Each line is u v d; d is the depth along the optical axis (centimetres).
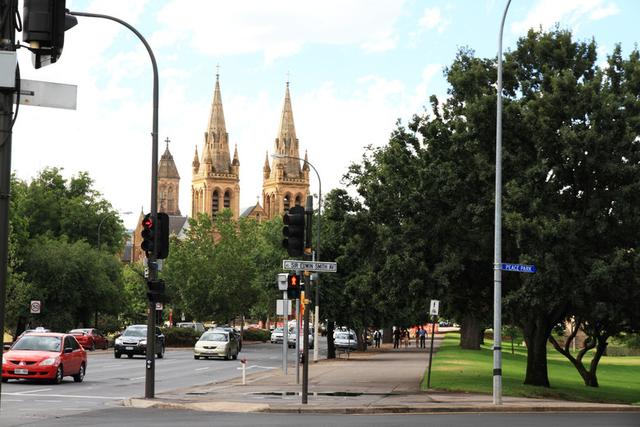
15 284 6391
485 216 3212
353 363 5262
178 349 7844
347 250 3775
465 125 3328
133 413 2131
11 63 862
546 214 3073
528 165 3222
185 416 2067
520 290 3022
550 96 3145
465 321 7731
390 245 3341
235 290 10738
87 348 6575
